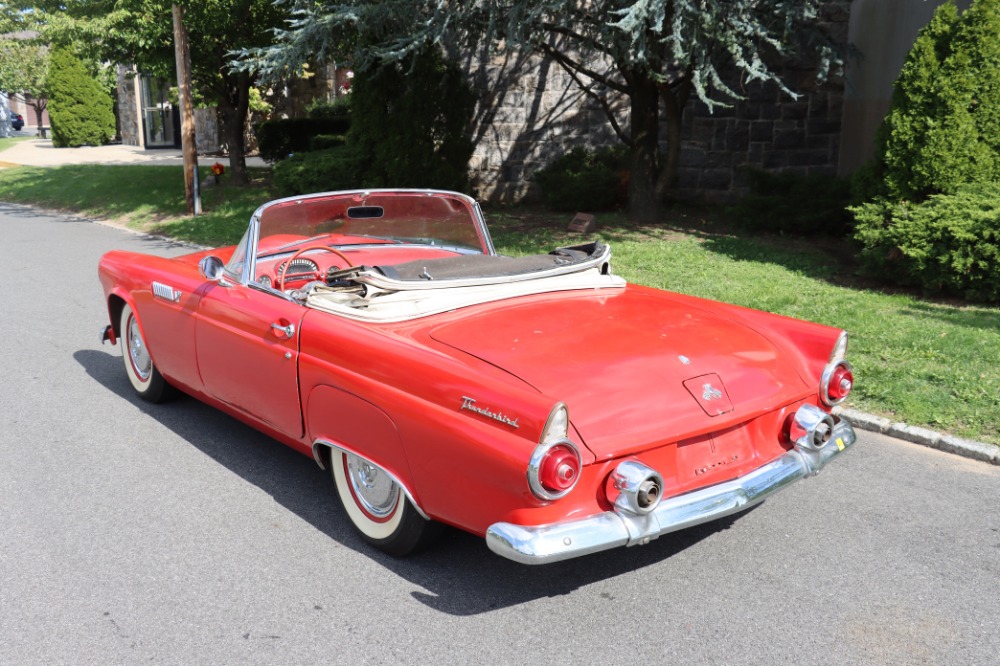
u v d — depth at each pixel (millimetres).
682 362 3424
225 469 4703
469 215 4930
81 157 28953
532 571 3637
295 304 4043
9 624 3240
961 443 4891
